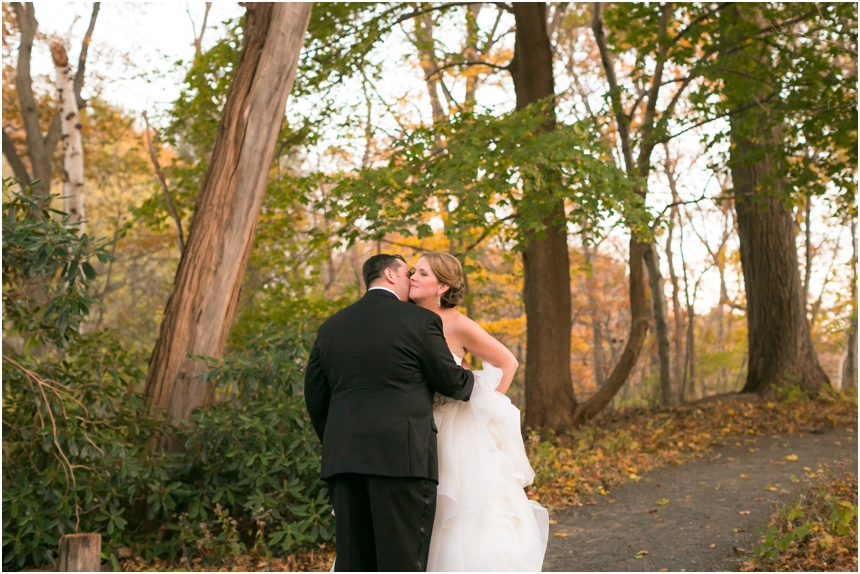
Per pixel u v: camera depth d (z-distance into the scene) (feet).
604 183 24.13
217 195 20.95
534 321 32.07
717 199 33.55
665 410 35.76
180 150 33.19
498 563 9.27
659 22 31.86
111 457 16.60
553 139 24.62
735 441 28.14
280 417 17.90
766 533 14.48
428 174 26.96
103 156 51.47
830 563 12.57
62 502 16.01
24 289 18.02
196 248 20.68
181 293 20.42
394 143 29.09
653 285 39.73
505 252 46.06
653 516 18.45
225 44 30.94
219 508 16.83
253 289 32.30
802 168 31.22
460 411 10.15
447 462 9.64
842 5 27.66
